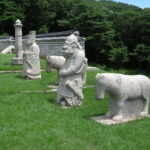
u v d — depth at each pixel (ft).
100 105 27.12
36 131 18.93
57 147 16.52
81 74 26.66
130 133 19.35
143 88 23.29
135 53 111.04
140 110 23.85
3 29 138.10
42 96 29.71
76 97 26.45
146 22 115.85
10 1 137.39
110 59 115.44
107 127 20.43
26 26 142.92
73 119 21.97
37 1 137.39
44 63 59.82
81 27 123.44
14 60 56.03
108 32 119.24
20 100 27.43
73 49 25.99
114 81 21.49
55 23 146.10
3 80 38.88
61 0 147.54
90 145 17.12
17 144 16.83
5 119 21.24
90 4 144.56
